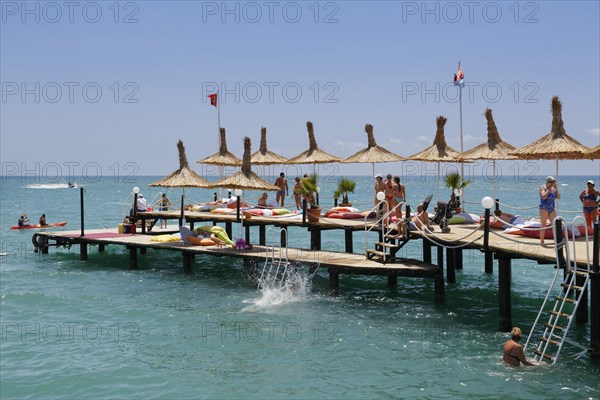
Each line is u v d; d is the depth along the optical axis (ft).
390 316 61.11
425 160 82.89
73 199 356.18
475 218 78.02
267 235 146.92
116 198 365.40
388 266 65.77
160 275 85.25
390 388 42.55
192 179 96.53
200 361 48.49
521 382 42.93
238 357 49.34
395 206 72.90
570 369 44.98
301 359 48.70
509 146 80.59
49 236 104.53
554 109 66.33
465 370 45.57
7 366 47.55
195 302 68.03
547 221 59.00
